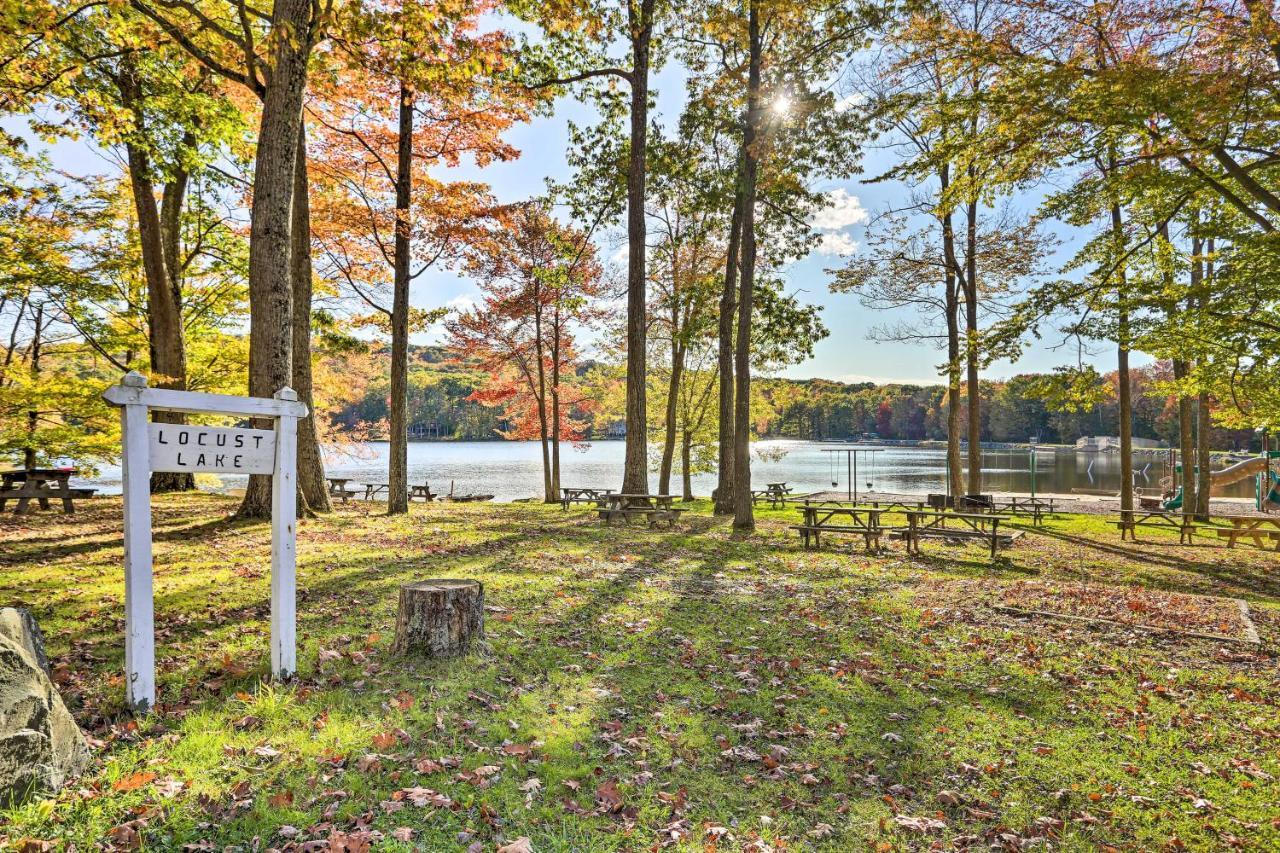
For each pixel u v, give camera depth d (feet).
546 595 21.52
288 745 10.89
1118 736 13.44
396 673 13.94
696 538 37.55
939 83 34.35
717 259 65.87
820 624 20.16
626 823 9.87
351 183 46.65
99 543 26.40
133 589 11.59
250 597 18.86
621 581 24.58
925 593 24.89
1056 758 12.53
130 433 11.52
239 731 11.27
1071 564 33.68
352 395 75.77
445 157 47.34
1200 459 57.16
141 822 8.68
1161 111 26.66
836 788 11.36
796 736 13.04
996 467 169.58
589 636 17.84
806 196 46.70
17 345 55.01
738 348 42.96
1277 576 31.81
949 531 33.78
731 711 13.88
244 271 53.42
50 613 16.34
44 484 38.04
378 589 20.76
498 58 29.60
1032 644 18.90
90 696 12.03
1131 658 17.94
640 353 46.21
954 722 13.91
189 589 19.27
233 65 35.83
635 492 46.16
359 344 48.73
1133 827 10.53
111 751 10.35
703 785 11.12
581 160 55.11
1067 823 10.62
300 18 28.50
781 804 10.78
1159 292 36.35
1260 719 14.23
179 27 30.45
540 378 68.80
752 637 18.69
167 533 29.14
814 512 37.93
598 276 67.10
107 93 35.22
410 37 26.78
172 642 14.98
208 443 12.46
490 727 12.08
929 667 16.98
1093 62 29.37
